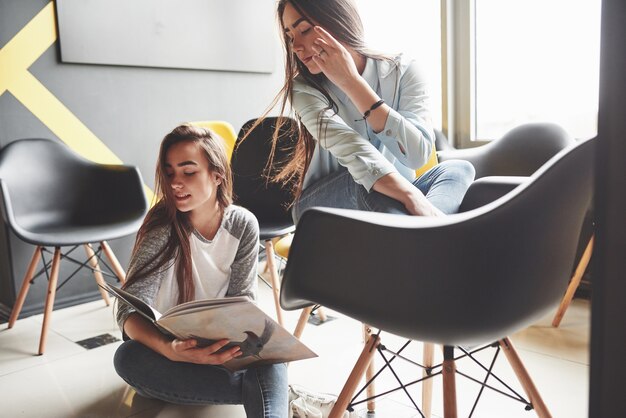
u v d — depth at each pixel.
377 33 3.42
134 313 1.37
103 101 2.80
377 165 1.14
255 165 2.45
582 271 2.16
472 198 1.31
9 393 1.80
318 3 1.29
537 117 2.89
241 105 3.37
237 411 1.64
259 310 0.98
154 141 3.00
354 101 1.20
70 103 2.70
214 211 1.46
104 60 2.75
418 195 1.11
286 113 3.65
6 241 2.52
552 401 1.65
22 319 2.55
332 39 1.18
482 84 3.11
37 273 2.61
